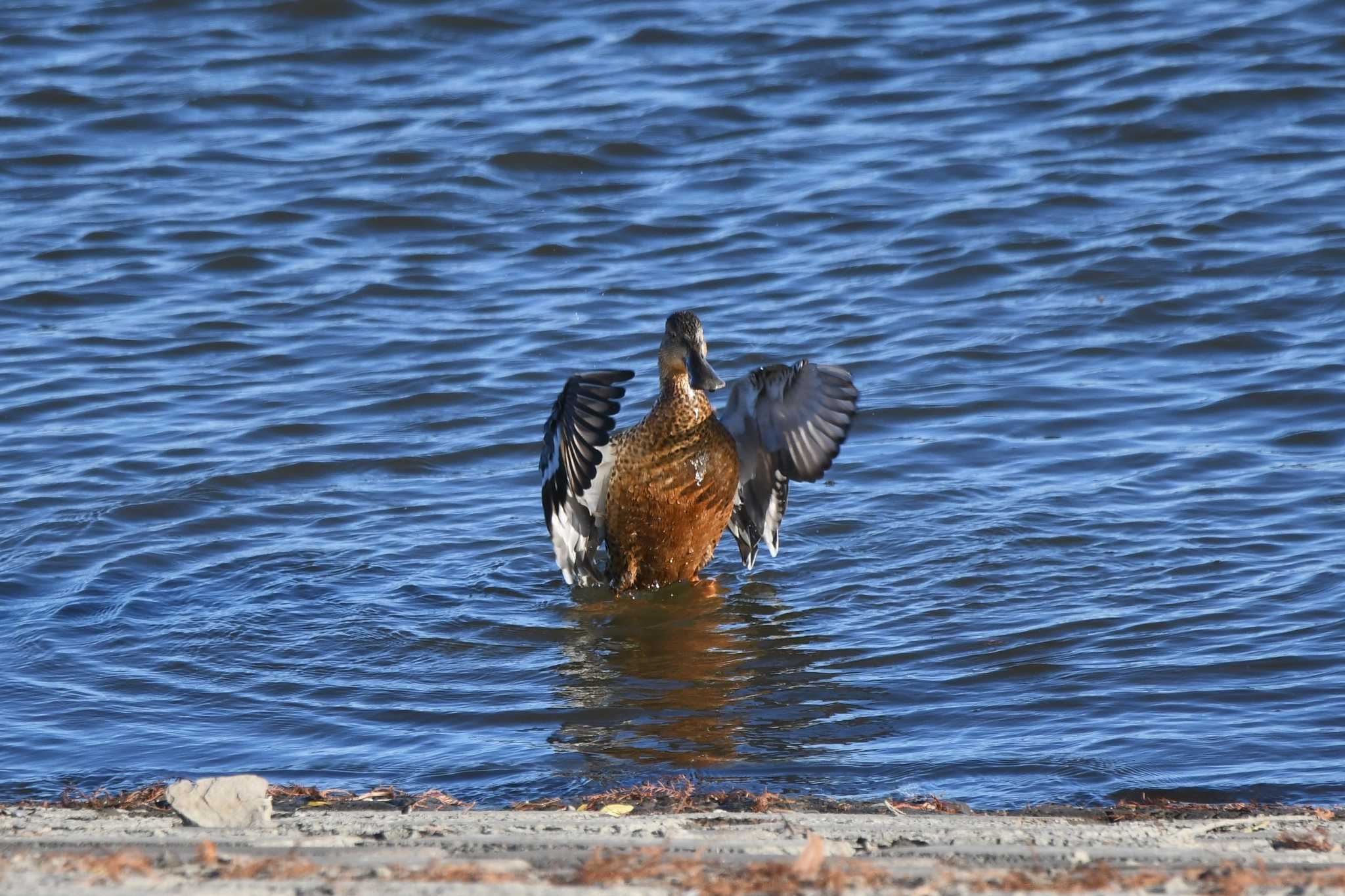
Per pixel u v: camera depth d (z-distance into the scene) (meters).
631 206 22.27
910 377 16.89
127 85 26.62
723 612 12.23
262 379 17.47
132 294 19.97
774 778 9.14
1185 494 13.73
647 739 9.88
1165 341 17.47
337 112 25.73
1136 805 8.51
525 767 9.44
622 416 16.25
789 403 12.87
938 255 20.11
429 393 16.92
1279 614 11.31
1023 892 5.52
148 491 14.58
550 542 13.70
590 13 29.05
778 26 28.05
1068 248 20.08
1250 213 20.56
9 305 19.58
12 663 11.24
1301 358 16.66
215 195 22.97
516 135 24.39
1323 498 13.41
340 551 13.46
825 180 22.59
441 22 28.83
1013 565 12.55
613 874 5.83
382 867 6.05
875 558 12.98
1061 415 15.77
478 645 11.66
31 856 6.03
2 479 14.94
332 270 20.66
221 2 29.81
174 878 5.65
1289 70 24.66
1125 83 24.78
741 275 19.98
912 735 9.82
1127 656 10.82
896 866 6.16
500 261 20.80
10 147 24.55
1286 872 6.02
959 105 24.70
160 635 11.73
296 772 9.44
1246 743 9.40
